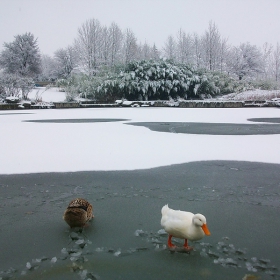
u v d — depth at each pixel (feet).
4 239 8.26
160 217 9.68
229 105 77.61
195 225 7.20
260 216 9.82
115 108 73.56
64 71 139.74
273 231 8.74
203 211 10.19
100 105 77.66
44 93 98.02
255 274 6.61
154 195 11.71
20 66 122.01
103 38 117.19
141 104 80.23
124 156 18.13
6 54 121.70
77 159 17.37
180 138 24.81
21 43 123.44
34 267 6.91
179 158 17.75
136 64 92.99
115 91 88.53
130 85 87.61
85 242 8.04
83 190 12.23
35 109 69.46
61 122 38.06
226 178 13.93
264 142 22.90
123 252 7.51
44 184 12.94
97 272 6.71
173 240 8.11
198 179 13.75
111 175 14.30
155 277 6.52
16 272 6.72
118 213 9.98
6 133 27.61
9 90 77.00
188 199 11.32
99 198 11.36
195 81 92.12
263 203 10.97
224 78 99.60
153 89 88.33
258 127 33.22
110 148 20.49
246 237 8.34
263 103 78.38
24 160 17.07
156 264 6.99
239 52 135.74
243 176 14.26
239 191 12.22
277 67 140.77
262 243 8.02
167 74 91.30
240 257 7.30
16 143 22.34
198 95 93.81
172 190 12.30
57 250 7.66
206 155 18.53
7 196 11.52
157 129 31.01
